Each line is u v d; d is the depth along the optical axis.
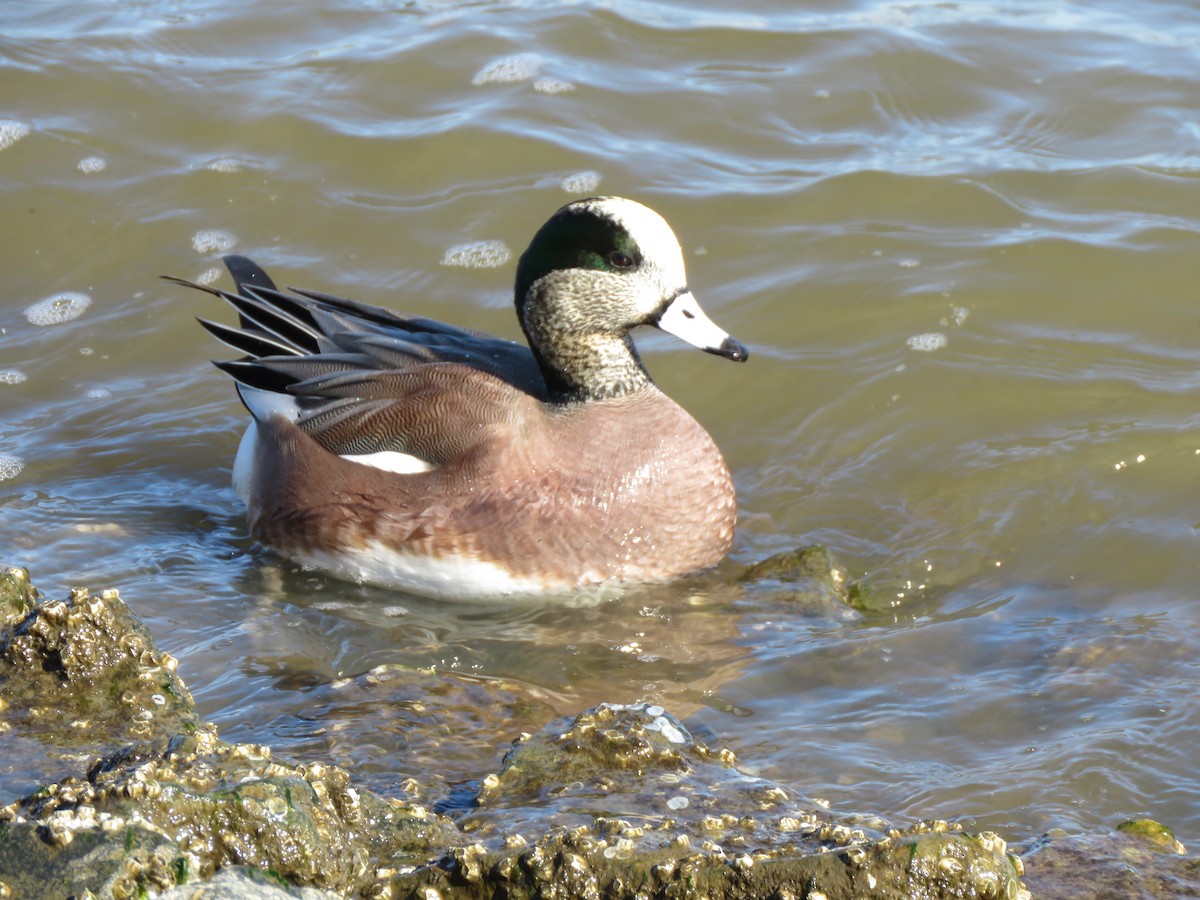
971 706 9.34
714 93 17.11
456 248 15.18
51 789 6.87
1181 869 7.01
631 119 16.77
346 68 17.48
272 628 10.59
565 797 7.65
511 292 14.74
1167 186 15.44
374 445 11.21
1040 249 14.70
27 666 8.45
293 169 16.14
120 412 13.50
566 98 17.02
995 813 8.16
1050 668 9.76
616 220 10.93
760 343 13.95
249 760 7.26
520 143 16.31
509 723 9.04
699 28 18.25
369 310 12.34
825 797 8.34
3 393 13.65
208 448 13.16
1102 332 13.81
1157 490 11.84
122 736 8.01
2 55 17.50
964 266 14.58
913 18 18.41
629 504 10.95
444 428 11.07
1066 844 7.25
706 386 13.55
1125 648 9.94
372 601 11.16
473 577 10.98
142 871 6.11
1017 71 17.36
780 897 6.39
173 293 14.88
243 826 6.53
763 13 18.61
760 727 9.22
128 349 14.30
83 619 8.48
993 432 12.73
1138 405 12.88
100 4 18.73
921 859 6.40
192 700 8.50
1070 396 13.05
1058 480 12.06
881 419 13.02
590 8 18.59
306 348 12.13
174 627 10.49
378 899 6.67
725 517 11.31
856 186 15.63
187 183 15.94
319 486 11.29
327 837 6.73
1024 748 8.84
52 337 14.37
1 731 8.01
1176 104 16.67
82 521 11.95
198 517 12.23
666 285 11.10
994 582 11.05
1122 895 6.77
